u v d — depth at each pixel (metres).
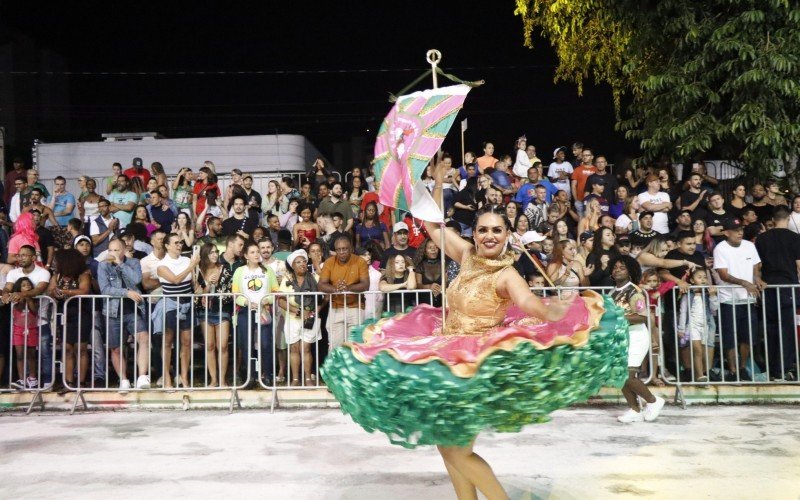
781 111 11.42
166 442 6.98
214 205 12.19
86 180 12.62
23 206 12.40
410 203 4.72
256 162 15.07
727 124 11.70
